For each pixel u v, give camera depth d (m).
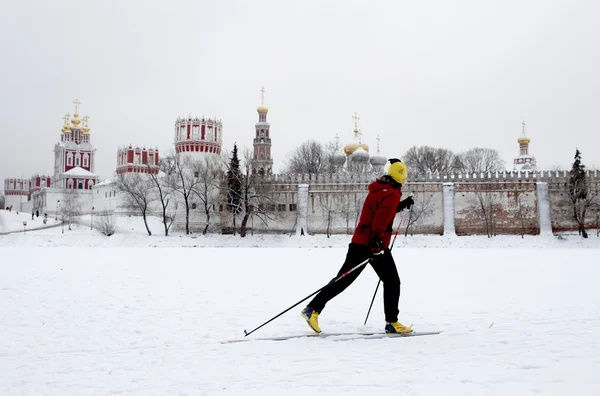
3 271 16.55
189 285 13.16
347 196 76.81
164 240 71.69
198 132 84.75
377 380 5.18
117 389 5.13
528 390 4.73
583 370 5.37
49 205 113.19
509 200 73.44
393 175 7.76
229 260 22.27
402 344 6.85
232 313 9.29
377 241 7.34
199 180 78.94
